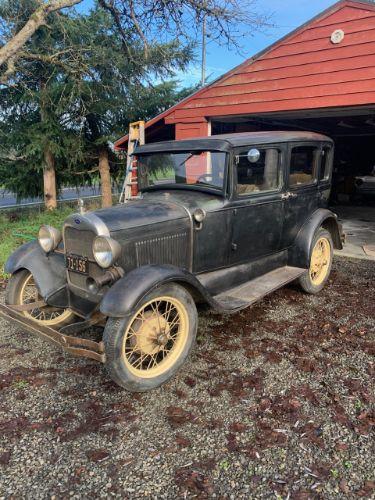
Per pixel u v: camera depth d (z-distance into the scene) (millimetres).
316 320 3779
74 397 2635
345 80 5688
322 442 2189
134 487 1928
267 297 4391
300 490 1891
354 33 5492
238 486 1921
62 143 10312
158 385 2637
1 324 3799
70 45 9031
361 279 5016
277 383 2746
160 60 10102
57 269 3229
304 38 5980
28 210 11820
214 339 3406
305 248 4156
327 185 4648
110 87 10141
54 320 3275
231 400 2576
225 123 9219
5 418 2428
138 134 7891
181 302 2719
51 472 2025
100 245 2646
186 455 2123
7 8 8680
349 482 1926
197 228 3188
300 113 6695
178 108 7656
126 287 2441
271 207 3775
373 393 2613
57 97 9656
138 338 2604
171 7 8133
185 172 3553
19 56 8211
